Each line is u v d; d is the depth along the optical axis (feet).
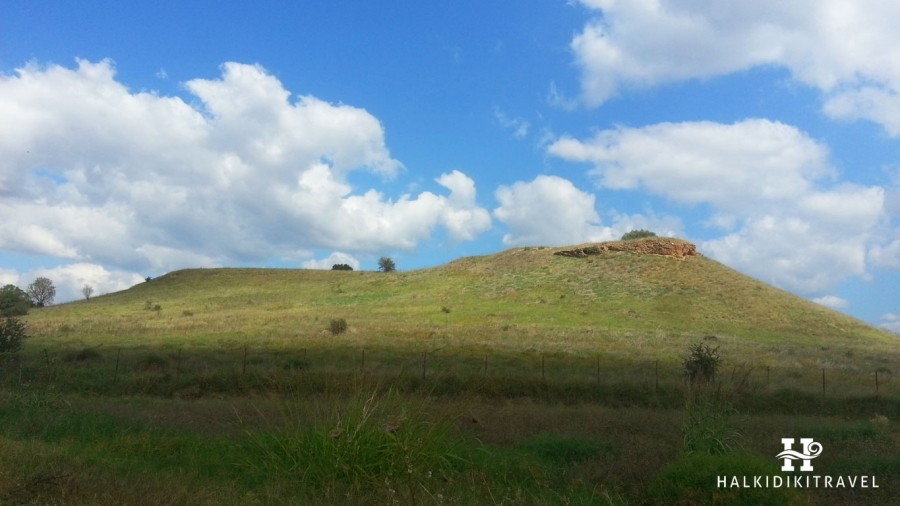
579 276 265.54
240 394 73.26
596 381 83.51
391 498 22.85
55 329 174.60
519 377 82.64
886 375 118.83
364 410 28.48
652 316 209.36
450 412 32.45
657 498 26.27
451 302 243.40
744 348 157.79
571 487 28.04
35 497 21.01
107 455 30.09
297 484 25.31
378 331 168.45
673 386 80.94
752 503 24.81
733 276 261.44
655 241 288.10
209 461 30.35
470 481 26.86
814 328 206.80
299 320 196.75
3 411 45.50
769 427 52.47
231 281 367.25
